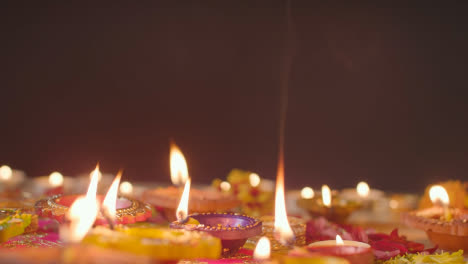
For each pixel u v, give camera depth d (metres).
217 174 4.67
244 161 4.64
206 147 4.68
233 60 4.60
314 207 1.77
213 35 4.61
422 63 4.29
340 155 4.48
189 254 0.81
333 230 1.40
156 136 4.67
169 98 4.68
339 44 4.36
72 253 0.74
